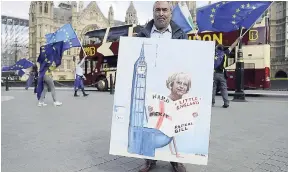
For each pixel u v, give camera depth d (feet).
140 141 9.21
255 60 47.70
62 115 23.98
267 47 47.03
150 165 10.05
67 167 10.54
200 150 8.81
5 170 10.20
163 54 9.23
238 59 37.60
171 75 9.12
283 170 10.25
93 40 66.64
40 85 31.53
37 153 12.39
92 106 31.35
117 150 9.33
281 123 19.85
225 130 17.38
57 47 31.99
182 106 9.00
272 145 13.79
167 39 9.23
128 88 9.37
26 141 14.56
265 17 47.55
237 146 13.61
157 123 9.12
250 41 48.08
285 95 51.75
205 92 8.91
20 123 19.90
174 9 36.73
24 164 10.88
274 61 177.06
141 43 9.39
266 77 46.78
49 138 15.25
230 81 49.52
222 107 29.84
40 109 28.40
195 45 9.07
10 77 131.13
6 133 16.49
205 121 8.84
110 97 45.55
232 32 47.80
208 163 11.03
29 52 286.46
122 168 10.46
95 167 10.56
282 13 179.42
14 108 29.37
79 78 47.91
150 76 9.26
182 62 9.10
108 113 25.25
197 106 8.91
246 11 36.27
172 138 9.00
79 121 20.80
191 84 8.99
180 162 8.97
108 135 16.05
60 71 248.52
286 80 70.23
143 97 9.25
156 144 9.11
